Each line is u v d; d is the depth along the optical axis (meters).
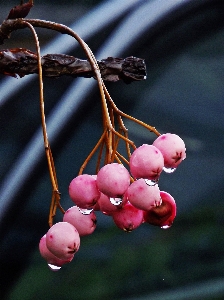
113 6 0.58
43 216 0.84
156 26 0.57
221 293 0.78
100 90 0.37
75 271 0.86
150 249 0.90
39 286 0.82
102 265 0.88
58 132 0.55
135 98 0.87
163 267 0.86
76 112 0.56
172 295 0.79
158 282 0.83
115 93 0.82
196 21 0.59
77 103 0.56
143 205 0.36
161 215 0.37
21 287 0.82
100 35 0.58
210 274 0.84
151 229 0.94
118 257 0.88
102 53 0.57
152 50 0.58
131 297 0.81
